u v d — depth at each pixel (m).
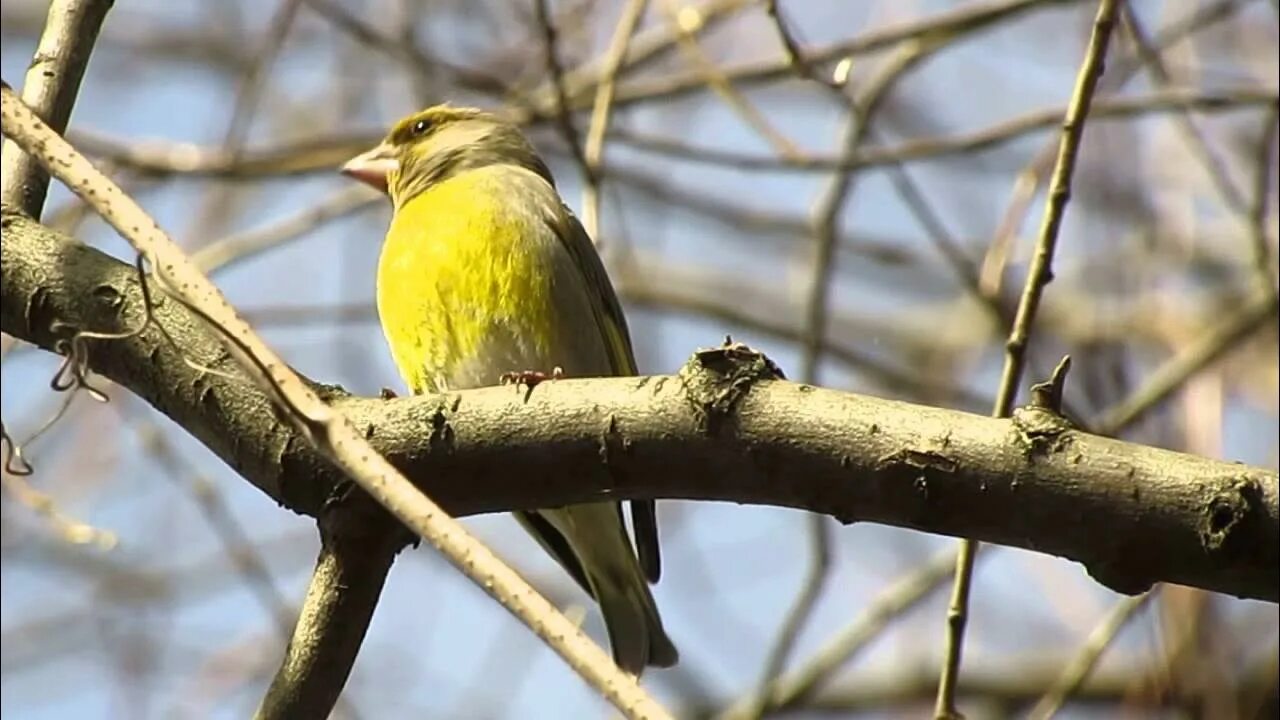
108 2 7.34
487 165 11.52
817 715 15.52
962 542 7.75
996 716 15.05
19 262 6.48
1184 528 5.07
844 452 5.48
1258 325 12.02
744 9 12.45
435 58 13.62
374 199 12.77
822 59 12.11
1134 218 13.72
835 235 12.16
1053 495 5.22
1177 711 11.21
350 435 4.61
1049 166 11.84
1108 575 5.23
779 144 11.73
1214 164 11.39
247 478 6.25
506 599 4.12
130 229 5.09
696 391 5.67
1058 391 5.36
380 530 6.11
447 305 9.80
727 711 12.41
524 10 13.74
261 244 12.73
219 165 12.72
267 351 4.79
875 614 12.46
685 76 12.98
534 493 5.96
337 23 13.05
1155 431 11.95
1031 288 7.51
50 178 6.88
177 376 6.23
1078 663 11.12
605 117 10.40
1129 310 14.10
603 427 5.79
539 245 9.85
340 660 6.18
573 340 9.86
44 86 7.09
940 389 14.97
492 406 5.96
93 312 6.35
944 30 11.96
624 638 9.50
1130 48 12.07
